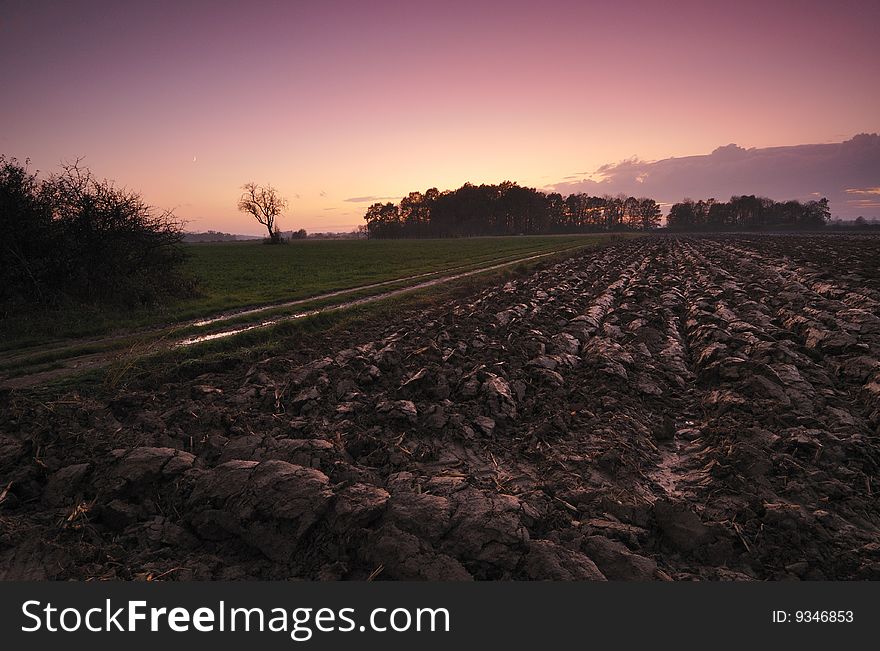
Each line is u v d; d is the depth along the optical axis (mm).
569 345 11898
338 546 4727
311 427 7281
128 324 13742
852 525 5234
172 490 5527
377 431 7266
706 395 9109
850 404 8250
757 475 6090
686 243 66062
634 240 78938
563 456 6812
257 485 5227
